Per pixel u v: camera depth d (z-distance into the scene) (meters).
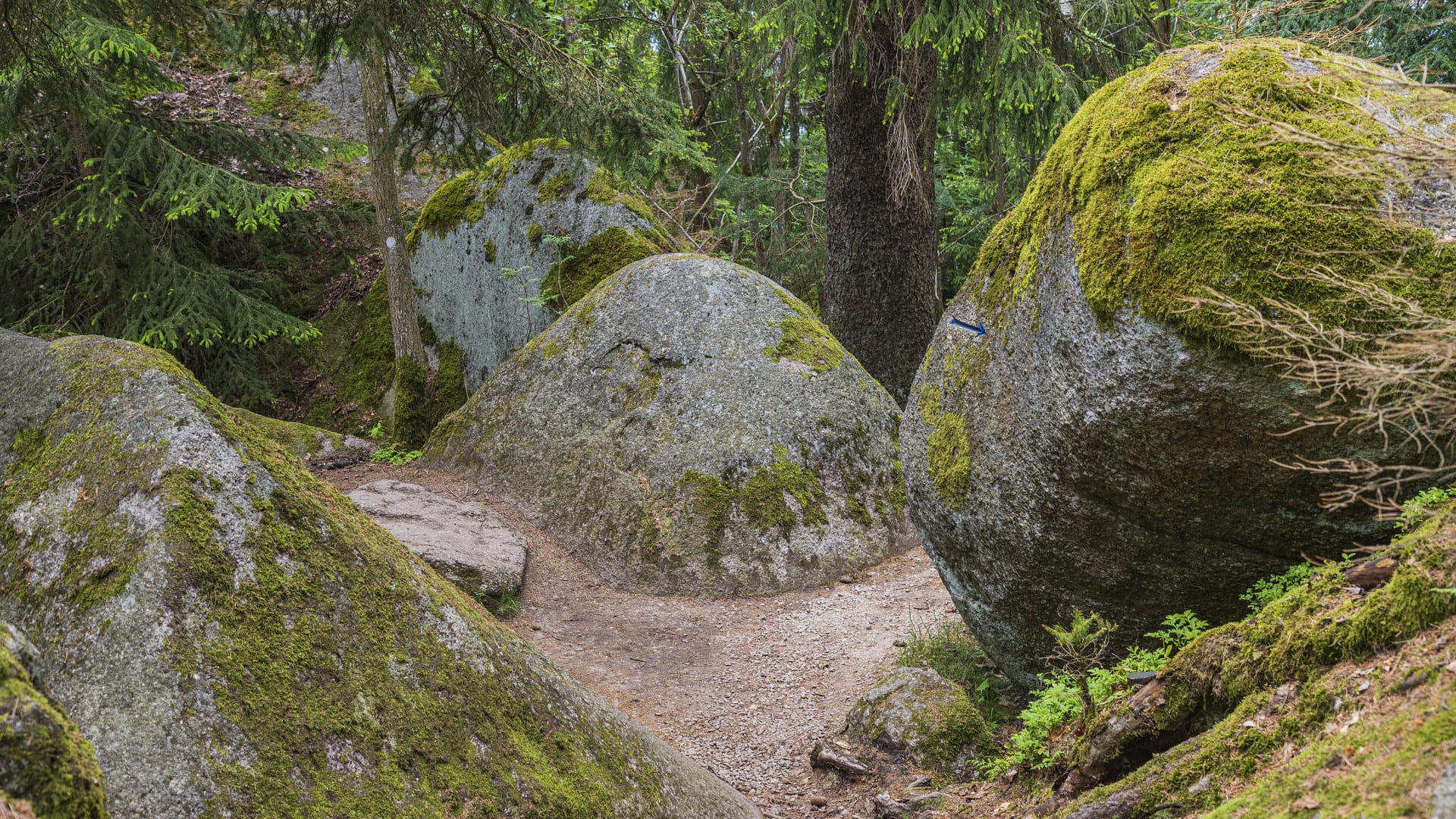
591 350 9.85
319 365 14.48
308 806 2.40
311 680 2.60
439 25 8.61
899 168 10.32
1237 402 3.39
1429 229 2.94
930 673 5.47
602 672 6.81
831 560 8.25
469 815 2.74
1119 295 3.61
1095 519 4.13
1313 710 2.62
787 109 17.33
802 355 9.30
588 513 8.84
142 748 2.24
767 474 8.49
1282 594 3.72
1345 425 3.22
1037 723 4.08
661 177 10.71
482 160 10.58
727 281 9.73
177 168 11.73
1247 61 3.69
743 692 6.39
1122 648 4.50
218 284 12.70
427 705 2.85
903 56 10.09
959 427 4.88
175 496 2.56
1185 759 2.92
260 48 9.72
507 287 13.03
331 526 2.91
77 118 11.09
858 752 5.11
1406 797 1.88
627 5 15.87
